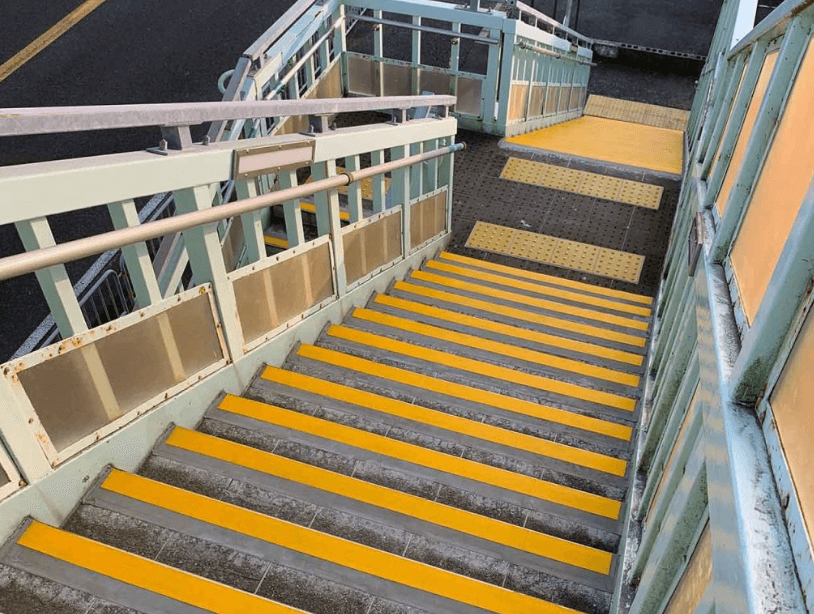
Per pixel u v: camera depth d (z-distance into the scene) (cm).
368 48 1248
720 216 278
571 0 1546
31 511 252
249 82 484
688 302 295
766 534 108
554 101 1130
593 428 388
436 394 403
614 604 253
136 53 1048
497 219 763
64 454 263
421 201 584
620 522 308
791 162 178
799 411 116
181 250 351
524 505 315
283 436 339
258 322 373
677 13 1570
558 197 801
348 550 266
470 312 543
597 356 491
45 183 221
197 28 1121
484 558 279
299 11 553
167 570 243
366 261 499
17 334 595
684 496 169
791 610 95
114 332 272
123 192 249
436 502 299
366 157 794
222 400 351
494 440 362
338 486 304
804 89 184
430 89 903
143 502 276
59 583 238
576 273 691
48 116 205
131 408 294
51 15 1125
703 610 129
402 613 248
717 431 144
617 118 1315
